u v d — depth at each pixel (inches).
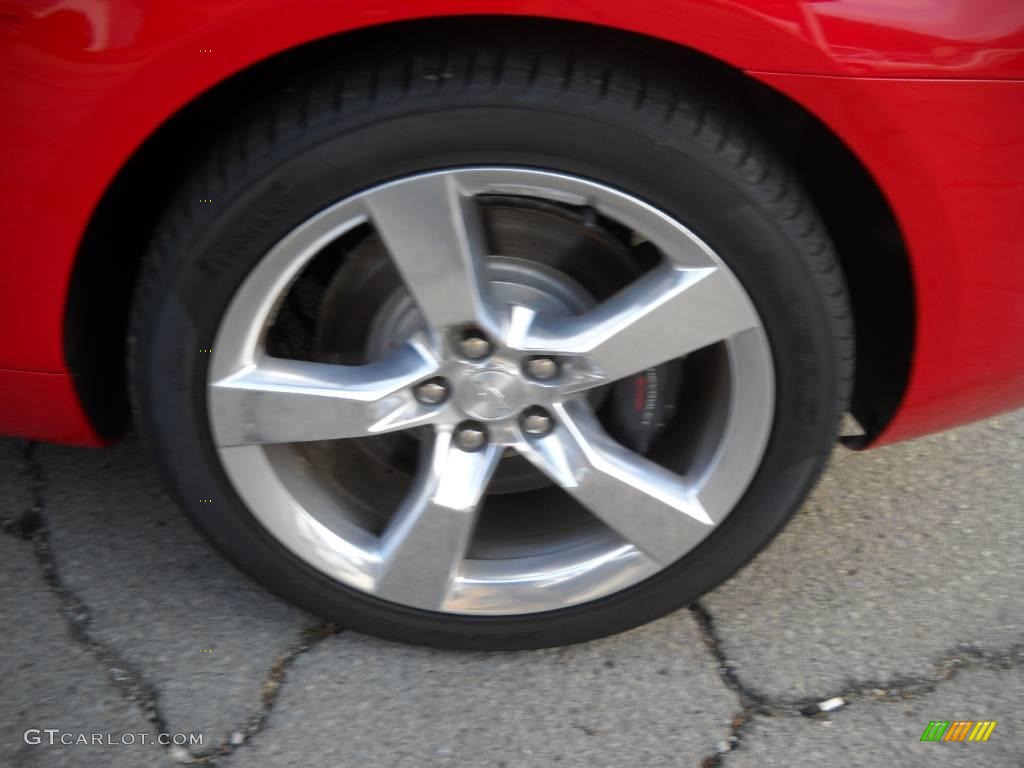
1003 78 56.4
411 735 71.8
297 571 72.6
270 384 65.8
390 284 70.2
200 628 78.6
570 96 57.1
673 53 58.5
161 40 54.9
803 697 74.8
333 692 74.5
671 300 63.0
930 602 81.9
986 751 71.1
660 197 59.7
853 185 63.8
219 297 62.2
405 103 57.2
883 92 56.5
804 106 57.4
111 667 75.4
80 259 63.2
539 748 71.1
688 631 79.4
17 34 55.2
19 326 64.2
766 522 70.6
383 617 74.2
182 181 62.6
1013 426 98.3
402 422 68.6
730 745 71.5
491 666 76.8
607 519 70.9
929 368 67.3
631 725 72.7
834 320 63.6
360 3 53.9
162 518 87.0
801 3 54.6
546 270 69.7
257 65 59.2
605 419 75.2
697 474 70.4
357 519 75.3
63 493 88.9
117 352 72.3
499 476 78.4
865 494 91.4
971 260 62.3
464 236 61.3
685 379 73.6
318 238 61.1
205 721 72.2
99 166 58.4
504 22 57.8
